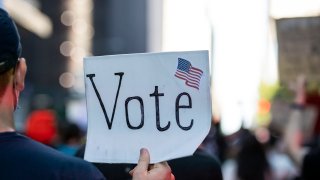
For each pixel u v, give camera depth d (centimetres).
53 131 700
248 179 589
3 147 175
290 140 423
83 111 2269
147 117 215
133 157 214
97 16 5041
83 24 4697
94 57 220
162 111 214
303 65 390
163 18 2992
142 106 215
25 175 171
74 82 4284
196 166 299
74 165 175
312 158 357
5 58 176
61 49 4575
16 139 178
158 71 215
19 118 1836
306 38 386
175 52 214
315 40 384
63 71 4512
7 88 180
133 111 216
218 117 812
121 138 216
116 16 4984
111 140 217
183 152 210
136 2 4953
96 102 219
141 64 216
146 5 4834
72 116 2144
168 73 215
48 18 4206
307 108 415
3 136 177
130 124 216
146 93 216
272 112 673
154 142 213
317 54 386
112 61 218
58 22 4584
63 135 697
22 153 175
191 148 210
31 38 3819
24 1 2928
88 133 220
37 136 677
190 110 213
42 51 4219
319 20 381
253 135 594
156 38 4478
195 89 213
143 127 215
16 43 179
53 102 2044
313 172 358
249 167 590
